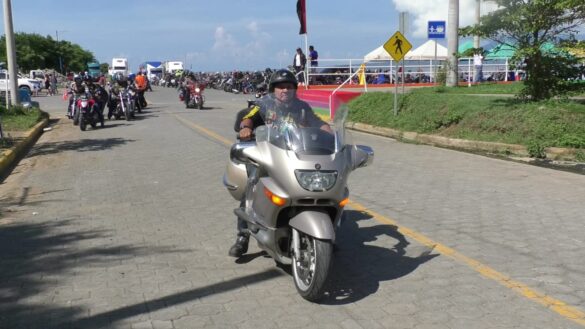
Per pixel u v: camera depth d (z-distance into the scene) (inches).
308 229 178.5
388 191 361.7
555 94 590.2
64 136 687.7
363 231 275.3
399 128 667.4
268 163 188.5
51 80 1948.8
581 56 572.4
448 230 275.3
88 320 180.1
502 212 307.7
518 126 537.6
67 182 402.9
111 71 3134.8
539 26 550.9
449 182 388.8
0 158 478.6
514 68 604.4
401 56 700.7
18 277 217.9
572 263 228.4
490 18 575.2
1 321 179.6
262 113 221.8
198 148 552.7
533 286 205.3
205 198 347.3
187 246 255.0
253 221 202.8
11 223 296.0
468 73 1152.2
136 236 270.4
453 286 206.4
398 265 228.8
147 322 178.4
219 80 2127.2
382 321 178.2
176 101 1344.7
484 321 177.5
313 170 178.7
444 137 581.0
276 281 212.8
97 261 235.6
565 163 461.7
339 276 217.8
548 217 296.8
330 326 175.2
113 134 687.7
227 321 179.0
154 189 374.6
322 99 894.4
